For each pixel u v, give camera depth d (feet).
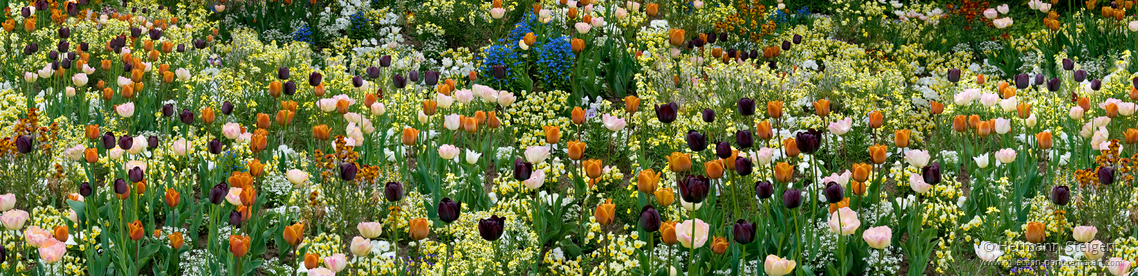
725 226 18.98
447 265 16.80
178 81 29.60
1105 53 35.81
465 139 25.12
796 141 16.31
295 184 20.20
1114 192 18.83
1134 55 33.88
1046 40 37.65
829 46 37.19
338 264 14.20
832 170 22.91
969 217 19.45
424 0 41.01
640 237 18.39
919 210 18.80
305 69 29.66
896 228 18.80
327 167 19.49
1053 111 25.76
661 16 42.75
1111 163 19.65
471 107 27.25
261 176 21.49
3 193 20.18
